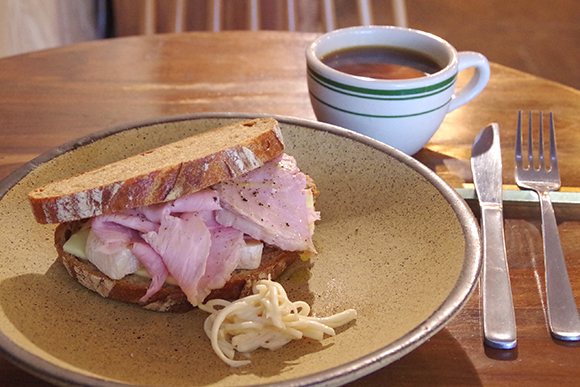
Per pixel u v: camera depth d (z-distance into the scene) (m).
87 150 0.43
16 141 0.49
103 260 0.37
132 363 0.34
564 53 1.35
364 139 0.44
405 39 0.51
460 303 0.33
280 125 0.46
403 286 0.37
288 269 0.40
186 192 0.38
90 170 0.42
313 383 0.30
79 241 0.39
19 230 0.39
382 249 0.40
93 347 0.35
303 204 0.40
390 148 0.43
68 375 0.30
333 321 0.36
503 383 0.34
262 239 0.39
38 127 0.51
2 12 0.87
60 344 0.34
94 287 0.38
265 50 0.64
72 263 0.38
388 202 0.42
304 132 0.45
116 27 1.11
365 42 0.52
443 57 0.49
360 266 0.39
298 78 0.59
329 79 0.46
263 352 0.35
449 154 0.50
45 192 0.38
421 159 0.50
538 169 0.48
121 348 0.35
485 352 0.35
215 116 0.46
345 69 0.49
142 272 0.38
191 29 1.12
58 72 0.59
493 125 0.51
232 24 1.11
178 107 0.54
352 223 0.42
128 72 0.59
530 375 0.34
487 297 0.36
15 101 0.54
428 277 0.36
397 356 0.31
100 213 0.38
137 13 1.08
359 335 0.35
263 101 0.55
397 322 0.34
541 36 1.41
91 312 0.37
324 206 0.44
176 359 0.34
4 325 0.33
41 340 0.34
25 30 0.92
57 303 0.37
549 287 0.37
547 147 0.51
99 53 0.62
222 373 0.33
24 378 0.34
